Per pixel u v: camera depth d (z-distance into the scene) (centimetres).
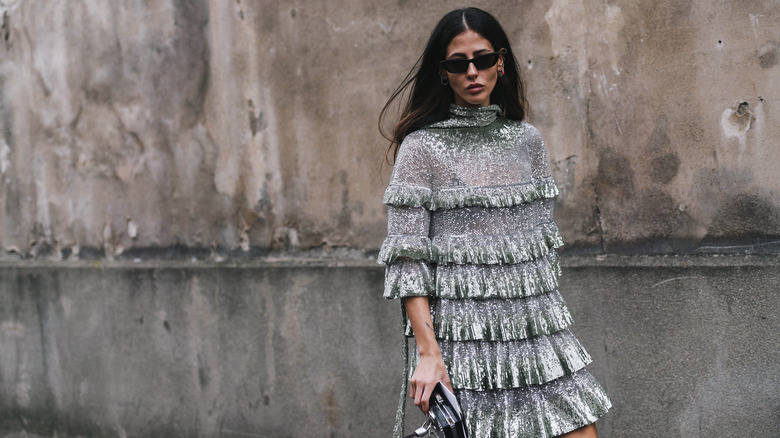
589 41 314
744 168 287
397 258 224
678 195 300
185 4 421
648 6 301
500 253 224
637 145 307
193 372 421
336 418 377
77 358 468
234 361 406
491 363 223
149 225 443
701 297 295
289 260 394
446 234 228
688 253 299
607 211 315
